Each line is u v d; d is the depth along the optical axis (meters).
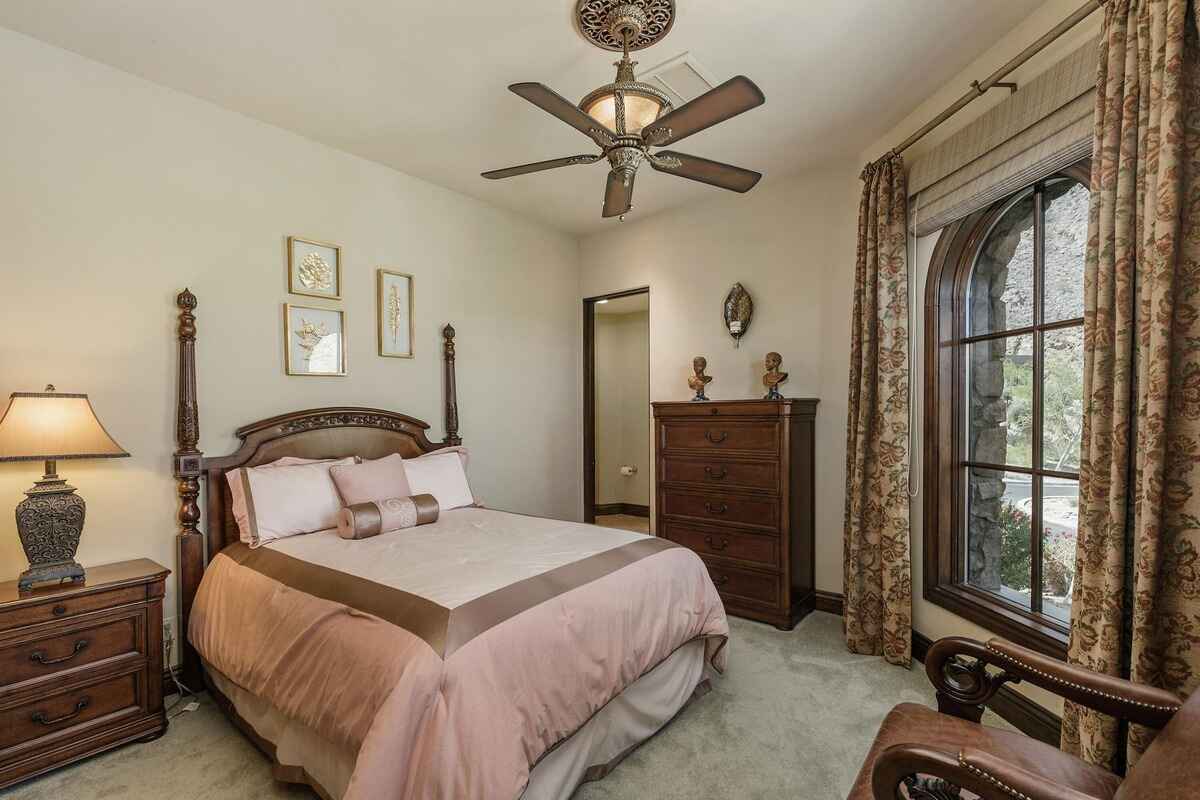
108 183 2.41
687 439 3.66
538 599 1.78
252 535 2.47
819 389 3.56
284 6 2.04
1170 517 1.37
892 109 2.80
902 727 1.36
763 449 3.29
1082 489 1.62
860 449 2.91
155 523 2.50
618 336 6.40
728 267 3.99
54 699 1.92
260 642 1.94
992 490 2.53
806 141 3.15
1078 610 1.62
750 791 1.82
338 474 2.79
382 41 2.25
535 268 4.52
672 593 2.25
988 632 2.30
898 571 2.72
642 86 1.94
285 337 2.99
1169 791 0.90
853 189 3.37
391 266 3.49
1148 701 1.13
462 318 3.94
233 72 2.47
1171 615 1.37
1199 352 1.33
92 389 2.35
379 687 1.44
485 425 4.10
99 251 2.38
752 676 2.62
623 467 6.39
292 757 1.78
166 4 2.03
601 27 2.14
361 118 2.88
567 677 1.69
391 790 1.30
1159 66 1.39
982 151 2.21
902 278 2.77
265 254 2.92
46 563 2.02
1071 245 2.12
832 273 3.49
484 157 3.35
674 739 2.11
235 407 2.79
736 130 3.02
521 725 1.50
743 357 3.92
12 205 2.18
